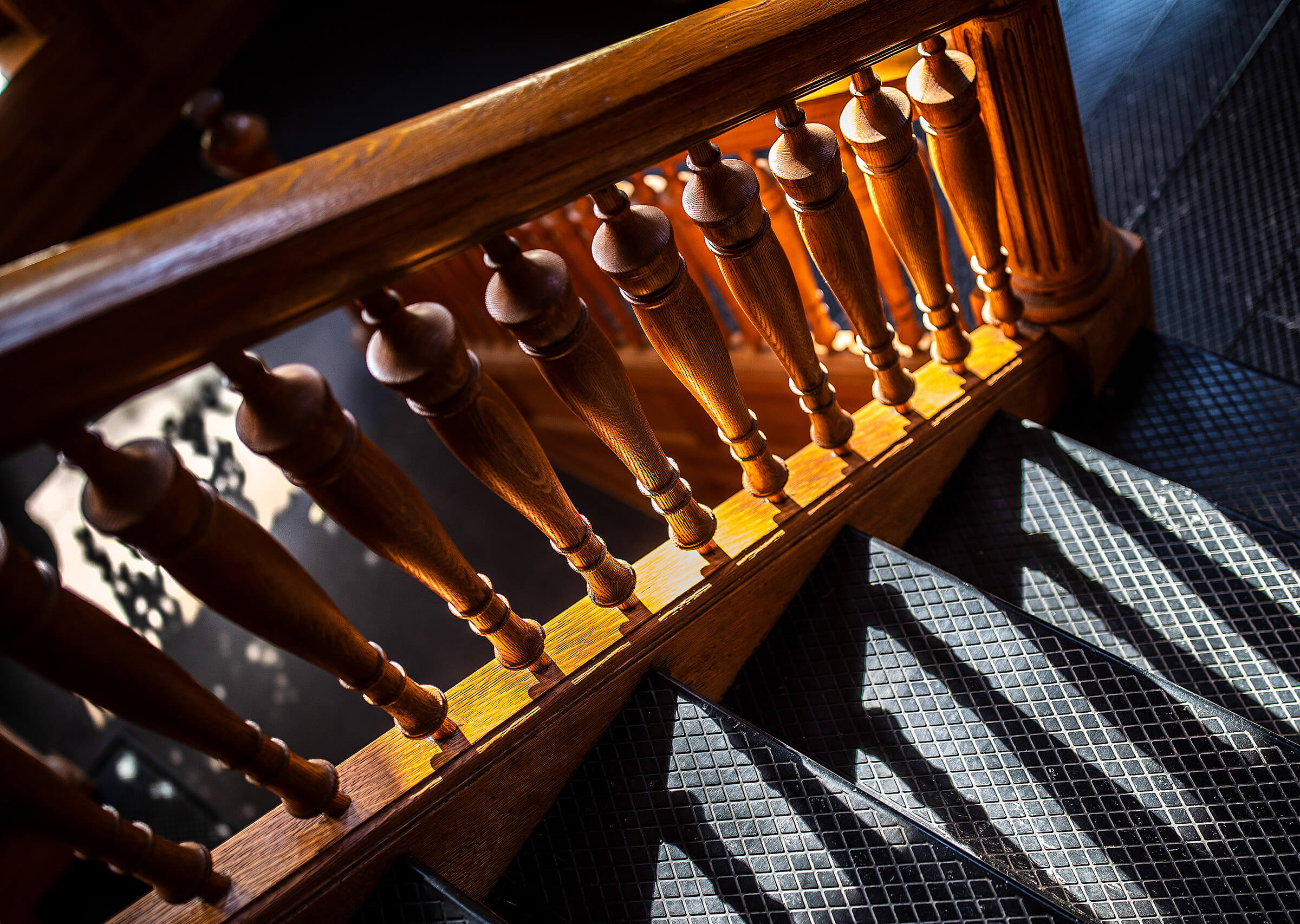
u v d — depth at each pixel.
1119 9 3.18
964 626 1.51
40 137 6.72
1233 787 1.29
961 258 2.94
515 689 1.39
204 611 5.46
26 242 6.84
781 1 1.17
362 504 1.04
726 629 1.53
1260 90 2.78
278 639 1.06
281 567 1.02
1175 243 2.65
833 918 1.25
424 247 0.95
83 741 5.22
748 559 1.52
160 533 0.91
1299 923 1.18
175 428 5.96
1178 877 1.24
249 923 1.22
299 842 1.27
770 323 1.39
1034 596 1.64
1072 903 1.25
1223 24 2.95
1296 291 2.42
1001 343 1.87
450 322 1.02
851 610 1.57
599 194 1.11
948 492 1.78
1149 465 1.87
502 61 6.21
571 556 1.37
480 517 5.39
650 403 4.10
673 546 1.55
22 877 4.49
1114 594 1.60
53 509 5.90
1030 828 1.32
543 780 1.40
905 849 1.27
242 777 4.98
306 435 0.95
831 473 1.63
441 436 1.10
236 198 0.89
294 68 6.91
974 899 1.22
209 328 0.85
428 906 1.27
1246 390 1.90
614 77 1.04
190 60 7.09
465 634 5.11
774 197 2.49
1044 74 1.59
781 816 1.33
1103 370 1.96
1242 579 1.56
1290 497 1.75
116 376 0.82
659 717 1.44
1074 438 1.92
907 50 1.56
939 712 1.45
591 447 5.03
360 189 0.90
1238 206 2.62
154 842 1.14
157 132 7.16
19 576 0.87
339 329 6.05
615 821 1.39
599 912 1.34
